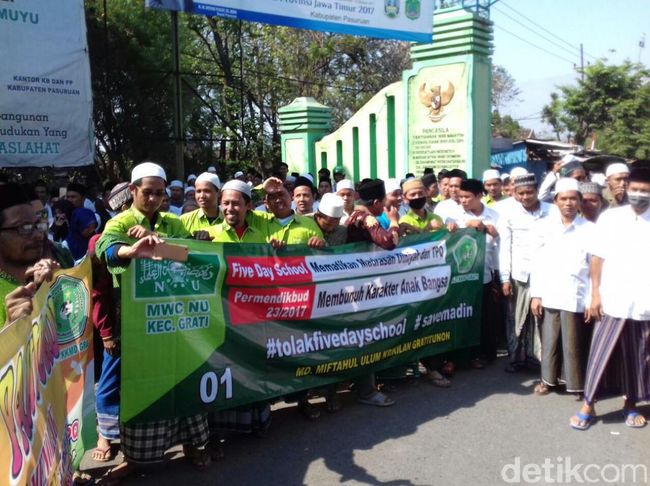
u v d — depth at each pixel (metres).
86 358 3.46
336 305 4.70
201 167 17.45
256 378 4.23
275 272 4.32
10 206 2.77
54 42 8.96
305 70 21.94
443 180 7.26
